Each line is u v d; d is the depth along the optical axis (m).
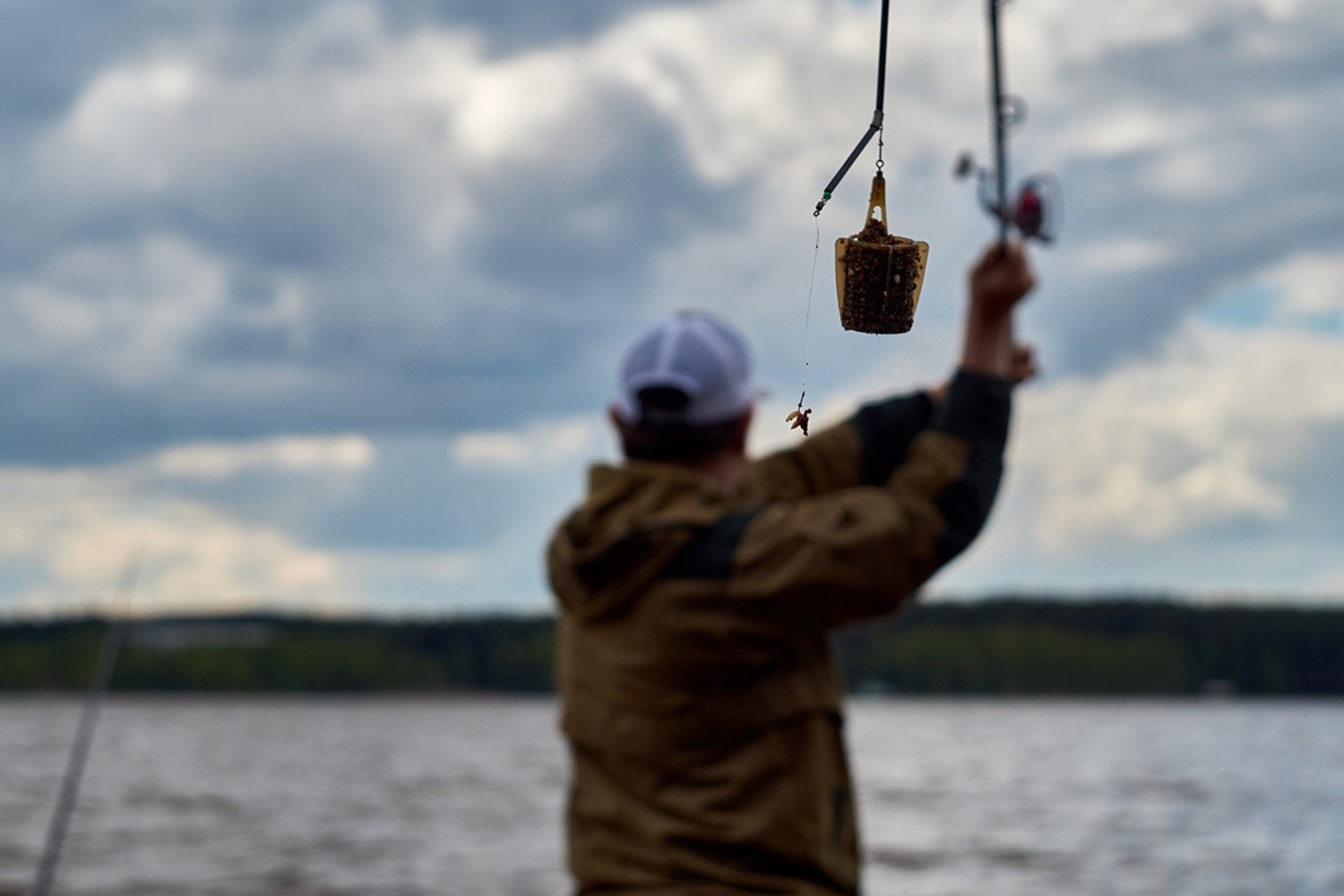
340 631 180.50
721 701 2.36
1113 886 20.44
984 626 168.00
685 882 2.35
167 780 41.97
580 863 2.48
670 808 2.38
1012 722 108.00
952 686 161.62
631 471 2.47
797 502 2.65
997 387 2.40
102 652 6.68
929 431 2.41
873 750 65.31
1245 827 28.62
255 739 75.19
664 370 2.45
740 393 2.50
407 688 171.25
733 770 2.36
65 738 70.31
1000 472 2.38
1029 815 31.31
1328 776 45.00
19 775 42.03
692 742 2.37
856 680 161.38
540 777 45.12
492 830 27.75
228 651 172.38
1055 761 55.66
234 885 20.08
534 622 178.38
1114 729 93.88
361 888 19.94
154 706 150.00
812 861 2.36
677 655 2.33
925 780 43.47
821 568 2.25
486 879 20.94
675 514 2.38
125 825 27.81
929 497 2.33
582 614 2.44
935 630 165.75
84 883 20.08
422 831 27.52
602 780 2.46
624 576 2.38
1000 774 46.78
